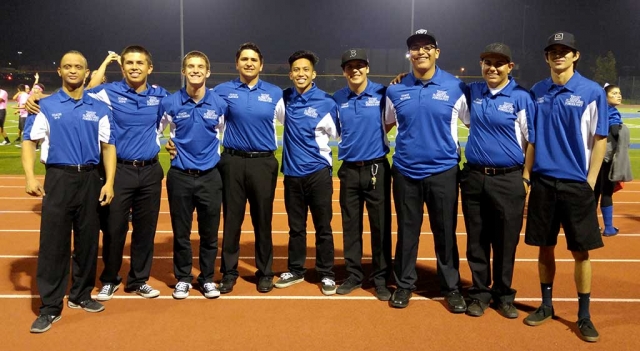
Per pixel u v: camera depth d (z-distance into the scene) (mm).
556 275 5895
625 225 8250
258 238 5445
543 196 4523
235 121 5160
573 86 4375
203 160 5094
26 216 8562
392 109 5055
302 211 5512
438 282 5715
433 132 4820
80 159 4539
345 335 4422
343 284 5438
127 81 4996
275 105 5227
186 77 4945
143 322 4645
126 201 5004
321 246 5457
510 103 4551
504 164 4641
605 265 6254
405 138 4922
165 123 5152
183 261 5285
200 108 5004
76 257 4773
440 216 4941
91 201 4648
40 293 4512
